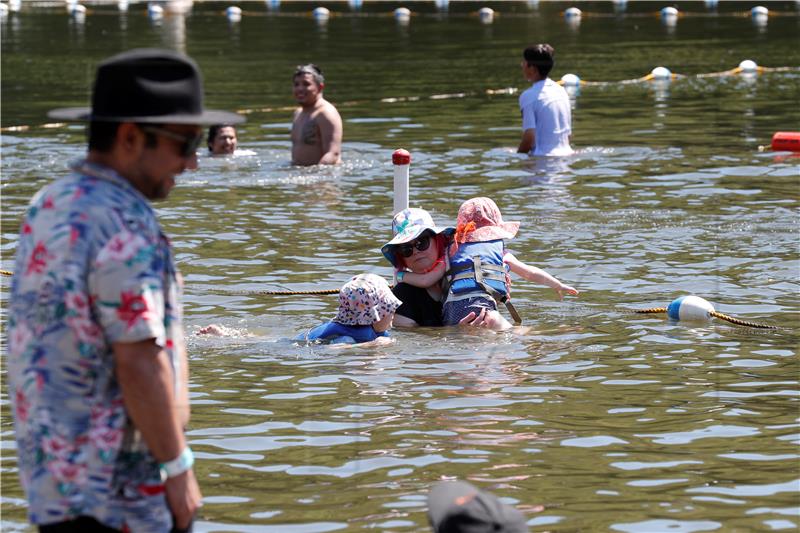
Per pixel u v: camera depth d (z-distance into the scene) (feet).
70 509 17.70
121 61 18.28
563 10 233.96
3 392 35.04
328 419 32.09
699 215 62.39
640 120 100.68
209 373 36.73
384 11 237.04
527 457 28.91
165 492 18.53
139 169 18.52
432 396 34.06
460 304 42.68
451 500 16.03
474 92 121.80
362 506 25.81
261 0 268.41
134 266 17.65
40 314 17.69
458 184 73.05
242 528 24.71
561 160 81.00
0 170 79.20
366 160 82.43
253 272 51.21
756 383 35.12
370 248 55.83
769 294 46.60
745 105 108.47
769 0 247.50
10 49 172.65
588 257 53.52
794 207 64.18
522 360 37.96
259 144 90.84
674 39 177.17
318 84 81.41
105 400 17.93
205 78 136.26
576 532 24.25
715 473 27.68
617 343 39.91
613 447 29.58
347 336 40.45
